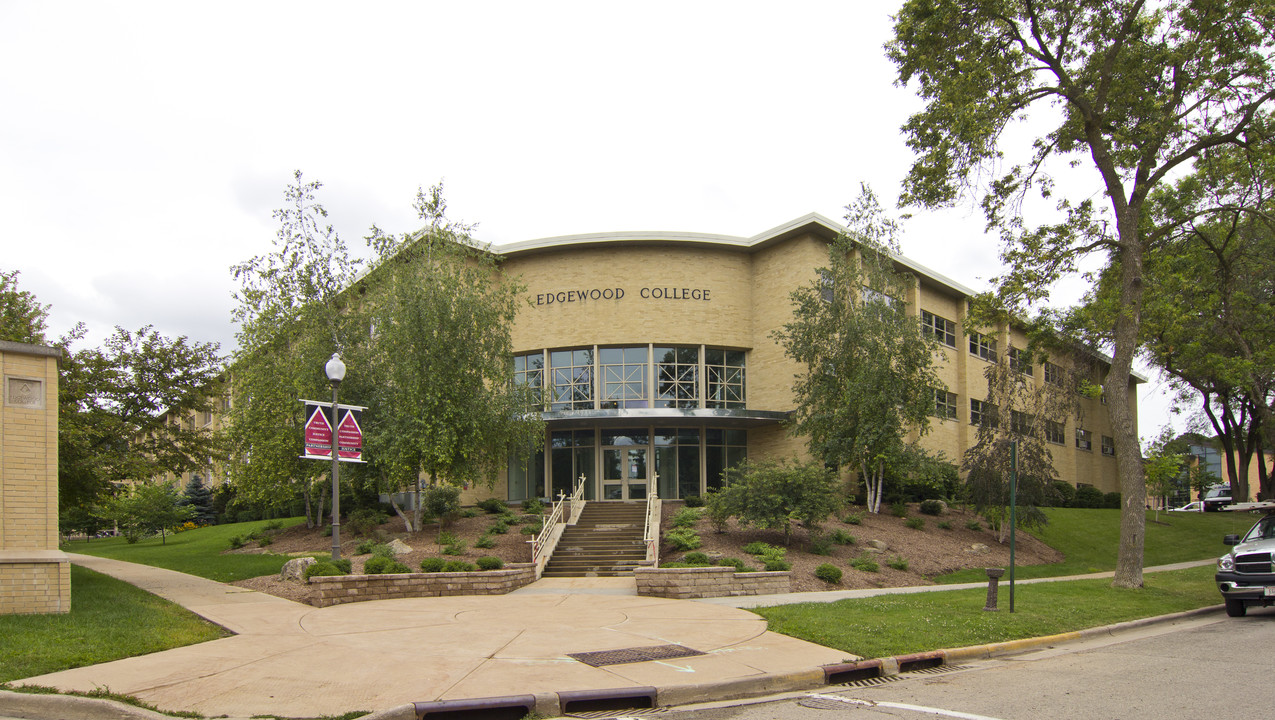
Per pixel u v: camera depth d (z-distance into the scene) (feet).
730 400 116.67
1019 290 65.36
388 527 92.07
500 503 102.83
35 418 37.40
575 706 24.88
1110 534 114.52
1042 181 65.51
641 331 114.01
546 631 37.06
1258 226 85.40
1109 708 24.21
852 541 82.07
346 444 52.26
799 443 110.93
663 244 116.16
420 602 49.73
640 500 111.14
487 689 25.41
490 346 86.17
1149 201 90.58
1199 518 136.87
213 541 108.99
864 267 95.86
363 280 91.61
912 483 114.01
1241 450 124.57
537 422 90.12
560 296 116.37
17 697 22.77
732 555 72.38
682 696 26.13
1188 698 25.39
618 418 107.96
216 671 27.35
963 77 60.03
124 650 30.04
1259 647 35.73
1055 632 39.27
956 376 137.28
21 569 36.09
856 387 89.10
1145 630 43.32
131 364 59.52
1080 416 103.30
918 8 61.36
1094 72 62.59
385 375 85.66
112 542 140.56
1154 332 83.20
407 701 23.81
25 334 53.42
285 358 89.56
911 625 38.24
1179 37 62.69
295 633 35.70
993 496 95.55
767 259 117.39
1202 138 65.46
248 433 89.30
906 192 65.36
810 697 26.78
